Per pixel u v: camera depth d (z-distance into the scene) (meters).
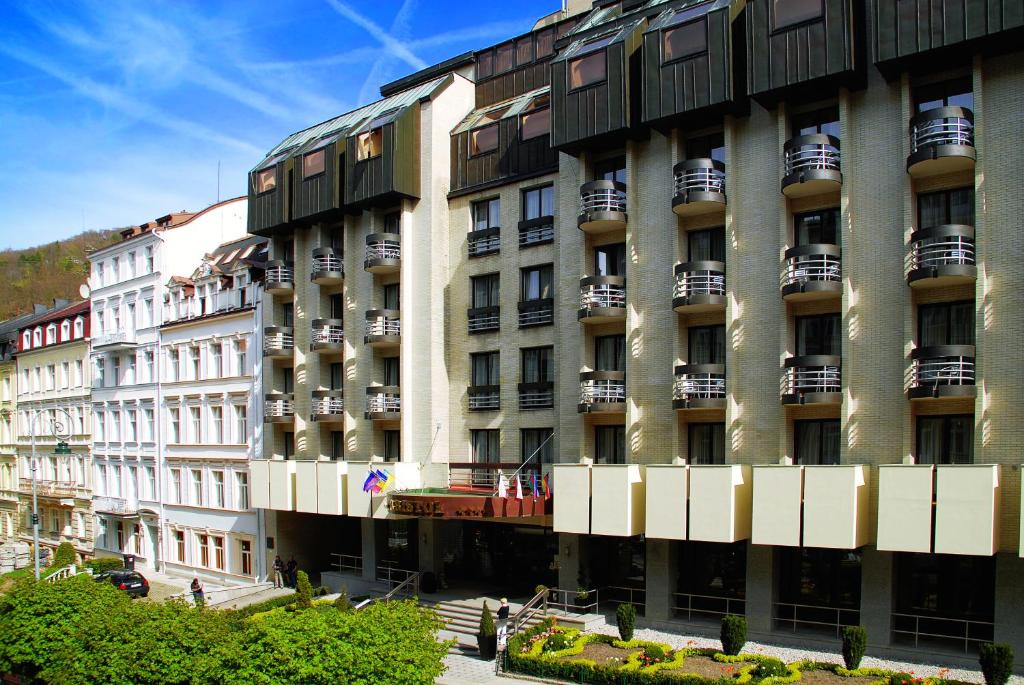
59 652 25.12
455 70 44.00
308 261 45.12
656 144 32.31
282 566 44.59
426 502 34.34
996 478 24.00
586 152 33.78
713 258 31.42
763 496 27.45
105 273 60.81
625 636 28.02
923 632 26.23
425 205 39.97
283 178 44.22
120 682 21.84
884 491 25.45
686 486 28.95
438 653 21.53
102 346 57.88
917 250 26.02
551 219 36.53
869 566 26.64
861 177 27.67
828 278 27.77
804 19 27.62
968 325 26.02
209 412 50.72
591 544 34.03
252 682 19.31
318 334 43.00
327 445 44.12
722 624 26.53
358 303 42.16
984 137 25.48
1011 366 24.75
